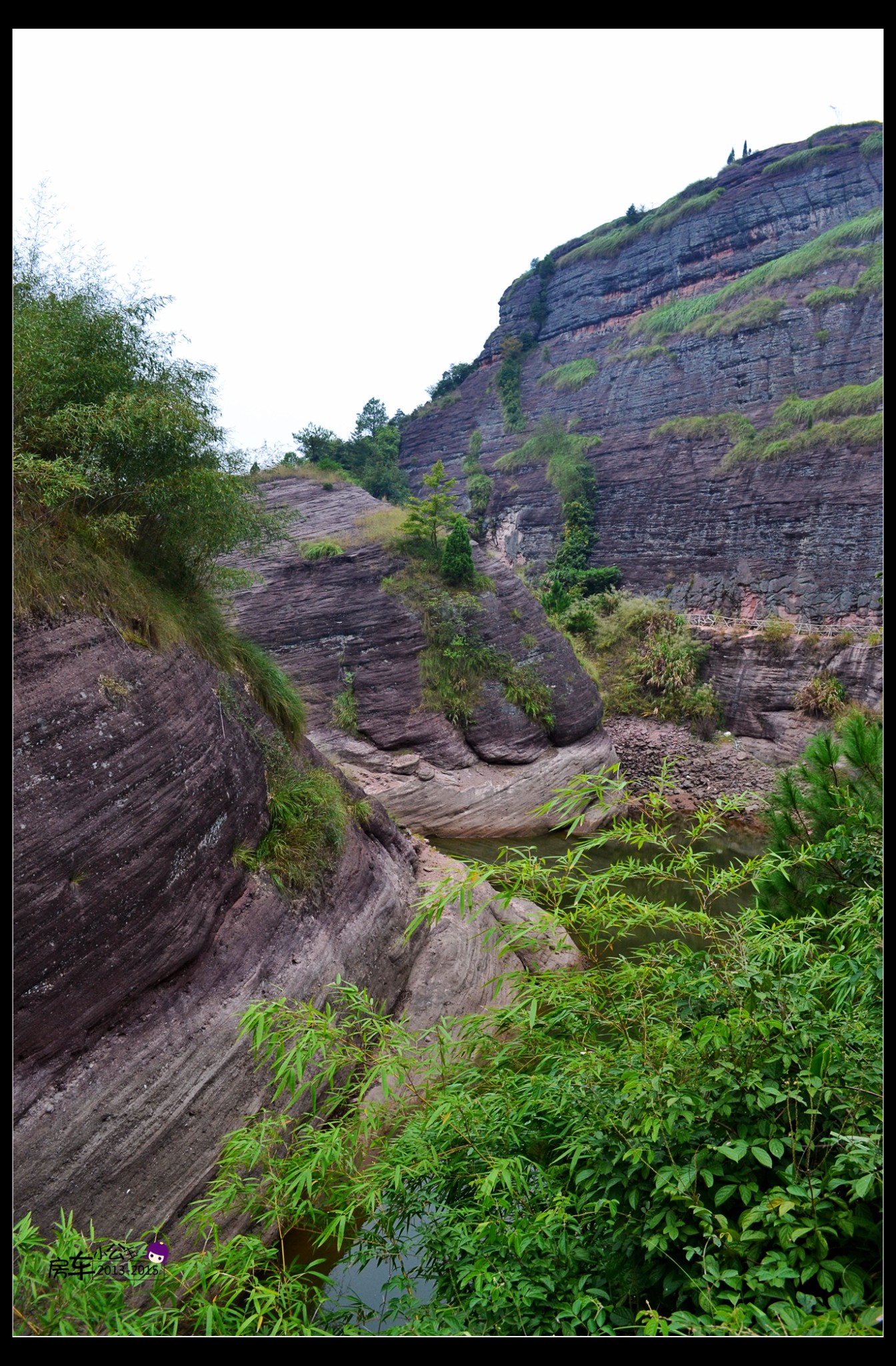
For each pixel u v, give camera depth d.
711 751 23.47
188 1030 4.94
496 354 54.00
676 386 37.41
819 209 38.28
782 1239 1.76
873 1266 1.78
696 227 42.16
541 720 18.91
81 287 5.71
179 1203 4.41
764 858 2.75
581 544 37.22
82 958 4.33
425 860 11.34
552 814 17.33
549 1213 2.13
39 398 5.23
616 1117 2.24
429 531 19.50
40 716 4.43
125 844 4.80
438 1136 2.64
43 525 5.04
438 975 8.30
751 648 24.95
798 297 34.19
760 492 29.61
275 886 6.52
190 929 5.25
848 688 22.75
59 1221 3.79
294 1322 1.97
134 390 5.84
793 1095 1.96
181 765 5.61
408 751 17.66
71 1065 4.18
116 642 5.34
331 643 18.62
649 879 2.70
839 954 2.37
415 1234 2.49
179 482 6.20
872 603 24.58
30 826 4.18
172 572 7.01
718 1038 2.04
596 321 47.12
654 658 26.58
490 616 19.02
